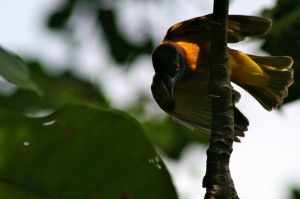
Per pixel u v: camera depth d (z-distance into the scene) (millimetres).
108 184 5387
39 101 13969
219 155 5859
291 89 11023
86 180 5422
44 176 5430
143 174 5309
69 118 5270
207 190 5691
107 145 5332
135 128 5289
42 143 5336
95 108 5242
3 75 5383
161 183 5297
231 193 5684
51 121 5262
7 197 5461
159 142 16172
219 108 6230
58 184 5438
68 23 17297
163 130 16219
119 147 5332
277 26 10898
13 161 5379
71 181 5430
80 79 16688
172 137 16141
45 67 16750
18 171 5414
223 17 6539
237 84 11086
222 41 6516
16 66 5516
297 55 10969
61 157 5379
